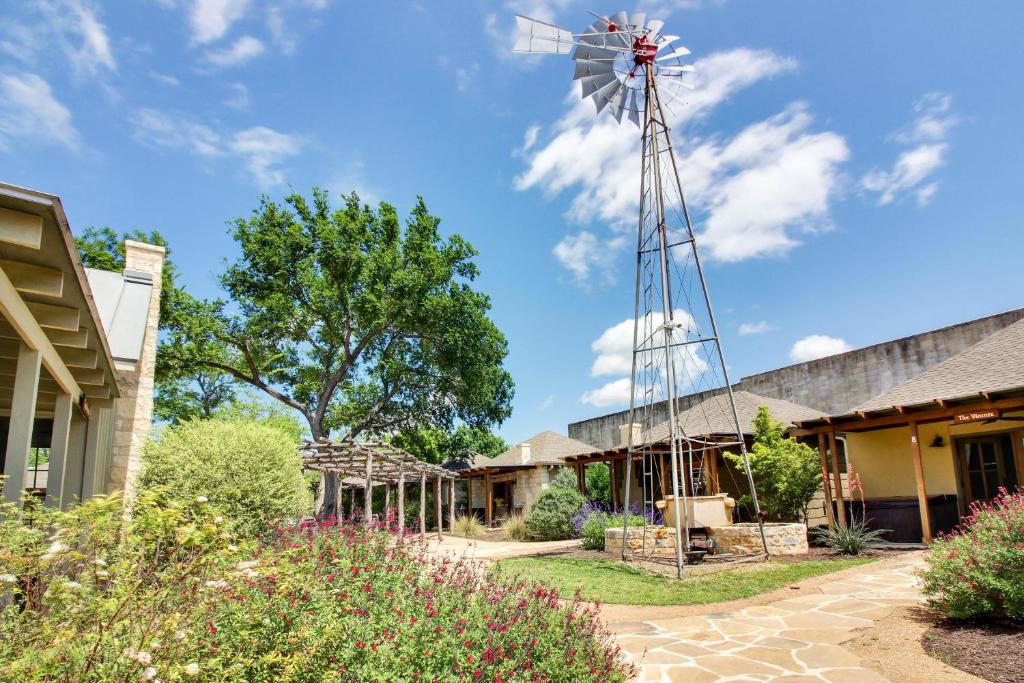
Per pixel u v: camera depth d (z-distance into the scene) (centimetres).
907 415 1334
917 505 1393
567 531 2025
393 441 3184
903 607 786
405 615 431
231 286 2602
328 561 575
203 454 1063
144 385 1247
